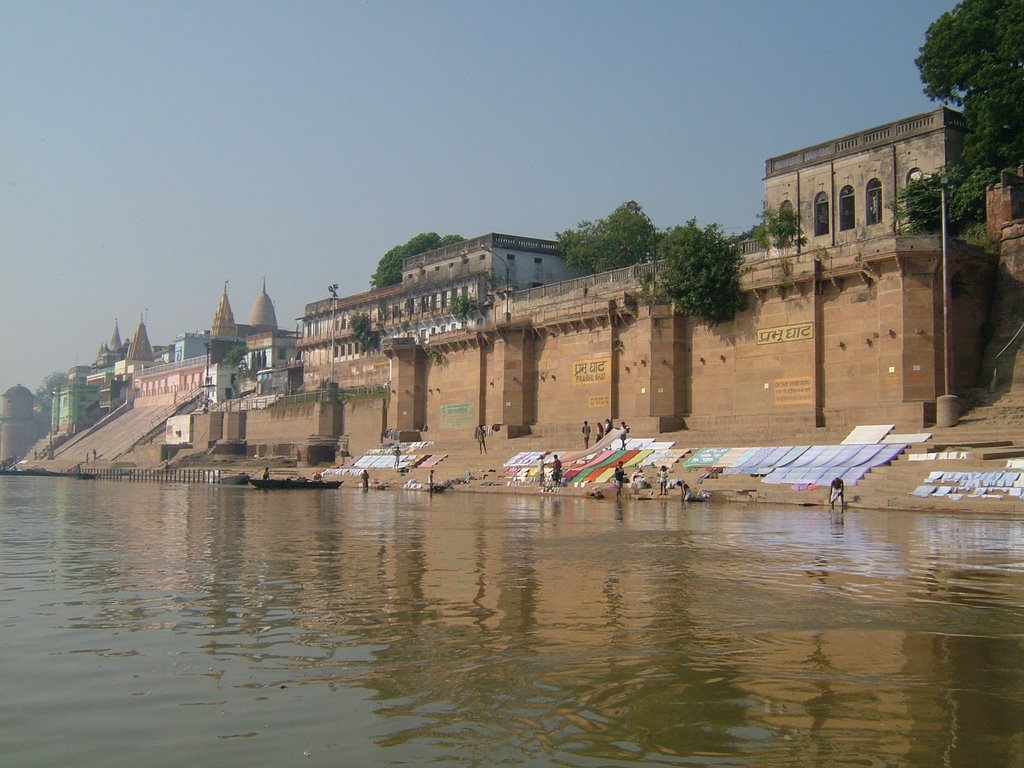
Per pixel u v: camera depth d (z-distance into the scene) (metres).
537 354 51.66
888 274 33.66
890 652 8.12
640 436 42.59
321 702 6.70
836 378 35.72
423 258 70.75
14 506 33.44
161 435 102.31
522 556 15.11
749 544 16.67
